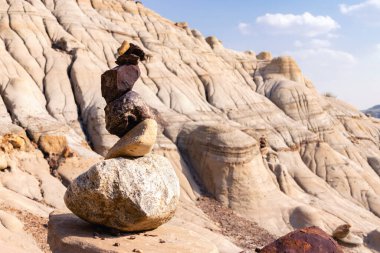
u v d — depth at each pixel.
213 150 47.41
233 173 45.97
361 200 54.66
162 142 48.94
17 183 34.31
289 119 65.00
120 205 12.00
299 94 69.75
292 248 5.89
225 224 40.81
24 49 53.94
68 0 65.94
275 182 50.59
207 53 73.94
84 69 54.03
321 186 54.25
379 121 85.25
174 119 53.00
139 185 12.09
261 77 77.38
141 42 67.00
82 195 12.12
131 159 12.64
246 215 43.72
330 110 77.12
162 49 67.06
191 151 49.38
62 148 40.75
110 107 12.99
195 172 48.25
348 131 75.19
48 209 32.09
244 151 46.97
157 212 12.24
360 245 41.59
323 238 6.03
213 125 49.66
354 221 47.28
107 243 11.48
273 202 45.47
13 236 24.11
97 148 45.69
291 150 58.88
